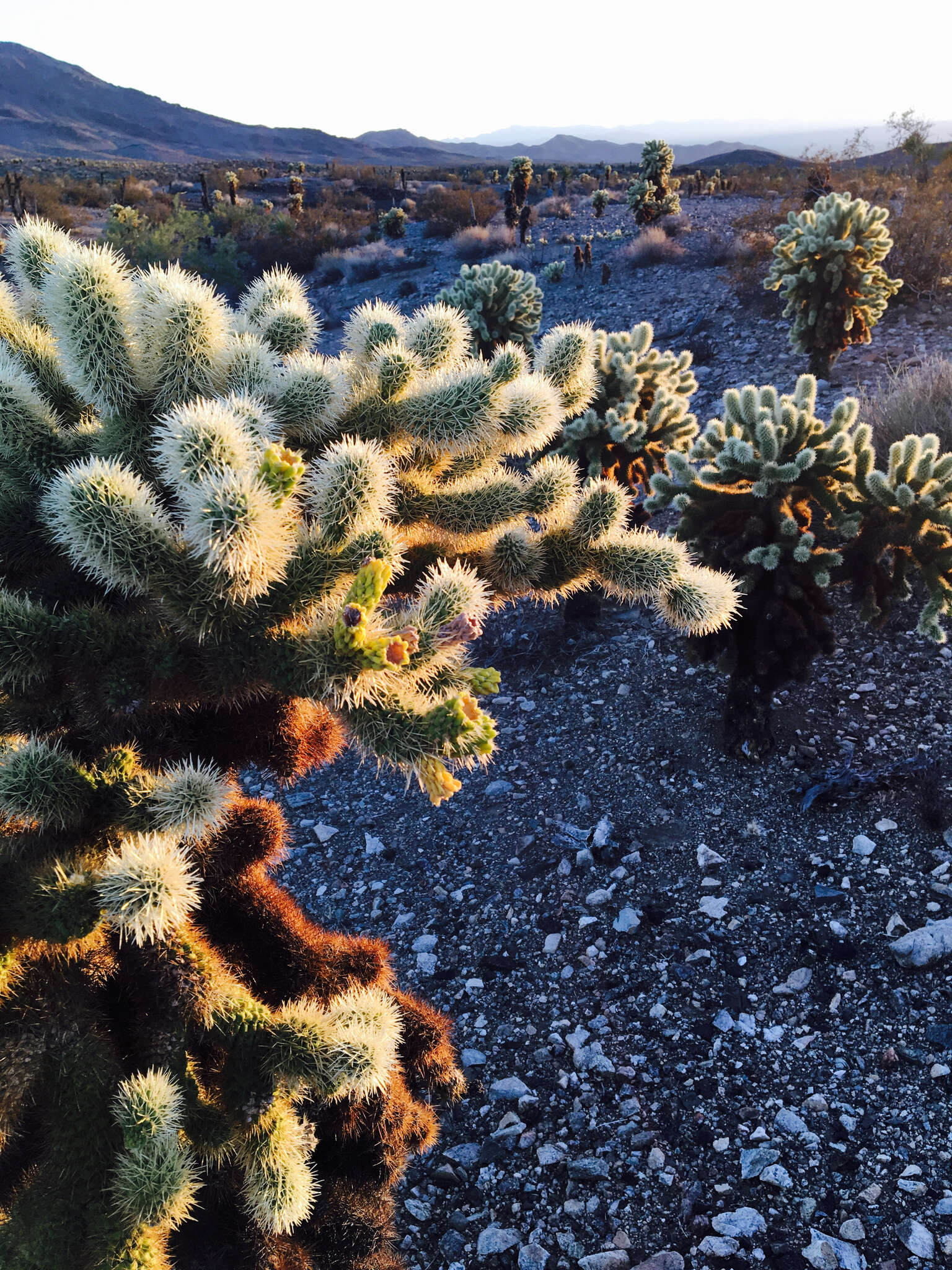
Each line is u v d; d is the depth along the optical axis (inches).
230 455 71.4
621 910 183.9
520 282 462.0
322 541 79.6
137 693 76.3
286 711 93.6
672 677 257.3
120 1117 74.9
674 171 1926.7
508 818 219.3
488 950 183.9
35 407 84.6
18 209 1242.0
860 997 156.9
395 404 95.5
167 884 72.3
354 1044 83.4
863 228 406.0
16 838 79.5
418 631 80.4
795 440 203.8
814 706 232.2
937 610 199.0
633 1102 147.7
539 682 272.7
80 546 70.8
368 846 220.4
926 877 175.3
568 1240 130.2
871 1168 130.6
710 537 213.5
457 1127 150.8
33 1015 77.4
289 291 114.8
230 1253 92.8
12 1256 74.0
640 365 286.4
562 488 104.6
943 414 308.5
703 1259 123.3
